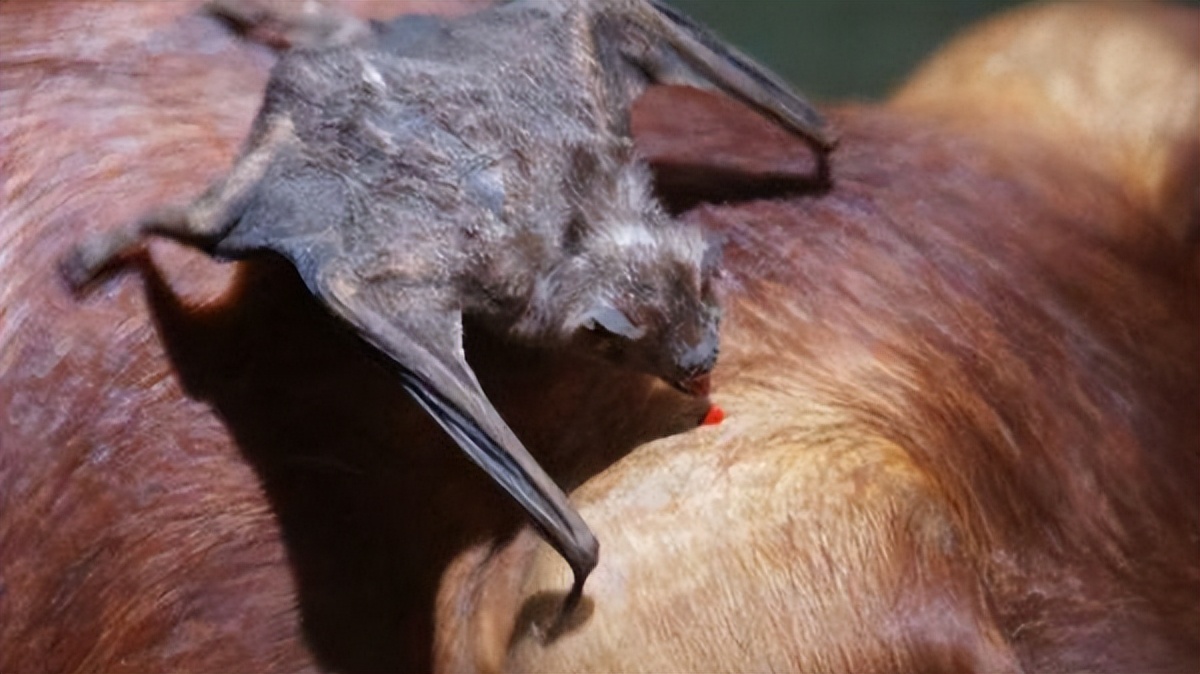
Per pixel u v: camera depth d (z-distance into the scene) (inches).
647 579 38.0
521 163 37.8
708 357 38.1
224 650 38.6
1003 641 38.5
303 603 38.5
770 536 38.1
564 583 37.9
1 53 39.6
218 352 38.5
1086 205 40.3
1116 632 39.6
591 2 38.8
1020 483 39.4
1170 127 40.6
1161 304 40.2
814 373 39.1
